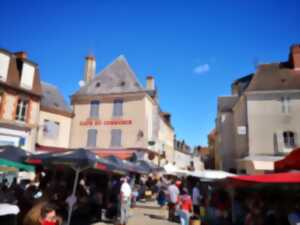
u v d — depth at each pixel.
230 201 11.32
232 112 28.62
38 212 4.13
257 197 9.16
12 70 18.56
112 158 12.27
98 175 16.52
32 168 8.74
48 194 10.11
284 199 8.73
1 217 6.68
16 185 10.19
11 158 8.28
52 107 23.62
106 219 10.82
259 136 20.62
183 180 19.84
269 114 20.92
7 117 17.64
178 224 10.50
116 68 27.94
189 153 49.09
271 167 18.42
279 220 7.78
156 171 17.41
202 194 14.78
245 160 19.97
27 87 19.25
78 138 25.45
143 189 19.14
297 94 20.78
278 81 22.06
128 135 24.22
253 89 21.73
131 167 13.14
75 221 9.88
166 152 33.16
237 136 24.98
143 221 10.92
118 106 25.27
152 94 27.17
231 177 6.53
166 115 36.78
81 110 26.20
